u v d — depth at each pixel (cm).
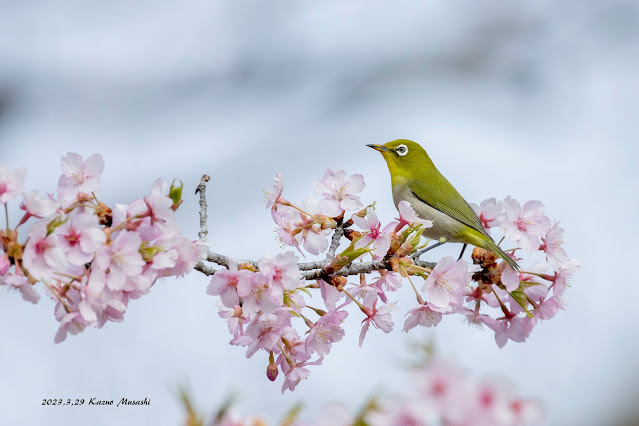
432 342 442
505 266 1025
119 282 763
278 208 1123
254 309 906
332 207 1094
